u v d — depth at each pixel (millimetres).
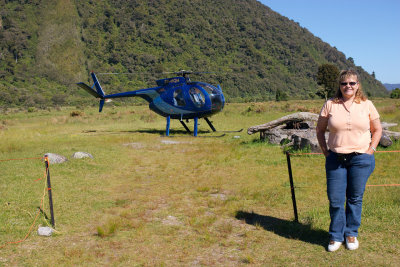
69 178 7789
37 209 5629
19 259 3857
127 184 7371
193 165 9305
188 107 16578
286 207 5508
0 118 40656
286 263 3570
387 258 3539
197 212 5438
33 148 12617
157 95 17594
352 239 3795
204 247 4113
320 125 3832
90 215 5387
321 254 3727
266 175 7730
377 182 6629
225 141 14117
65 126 25719
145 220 5137
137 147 12961
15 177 7738
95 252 4027
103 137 16141
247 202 5887
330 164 3764
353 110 3613
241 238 4344
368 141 3656
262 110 30984
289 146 11148
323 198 5859
